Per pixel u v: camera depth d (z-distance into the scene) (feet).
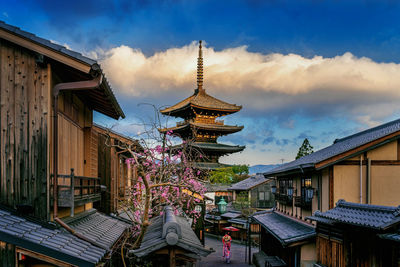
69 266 17.99
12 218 19.36
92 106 35.19
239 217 117.39
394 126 46.44
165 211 33.35
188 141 41.70
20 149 21.27
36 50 21.20
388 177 42.04
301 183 53.52
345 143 57.52
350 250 32.53
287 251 51.88
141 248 19.53
